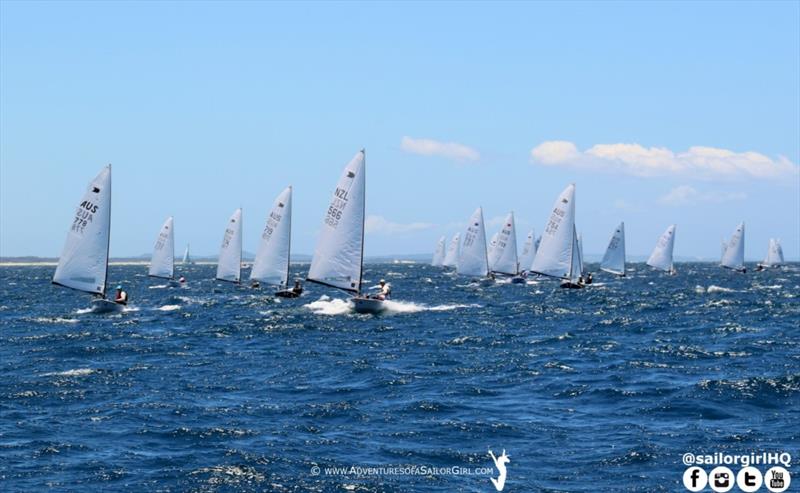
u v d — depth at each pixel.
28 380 52.38
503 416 41.22
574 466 32.91
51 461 33.75
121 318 95.88
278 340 74.69
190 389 49.44
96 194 91.62
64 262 91.19
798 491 30.05
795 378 47.34
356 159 89.56
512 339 74.38
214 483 31.05
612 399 44.94
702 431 37.78
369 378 52.56
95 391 48.66
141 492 30.22
